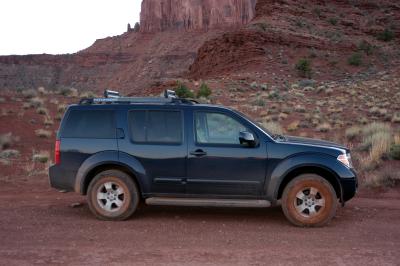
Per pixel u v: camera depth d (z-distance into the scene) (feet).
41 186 31.60
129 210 22.79
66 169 23.27
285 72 199.82
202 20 627.46
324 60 222.89
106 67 582.35
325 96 131.44
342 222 22.77
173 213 24.50
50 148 48.91
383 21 305.73
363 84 152.05
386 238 19.89
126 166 22.76
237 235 20.30
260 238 19.83
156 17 648.38
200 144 22.50
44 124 61.93
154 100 23.58
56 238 19.61
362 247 18.54
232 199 22.49
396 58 234.99
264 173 22.13
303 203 22.02
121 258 17.03
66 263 16.48
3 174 35.35
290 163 21.90
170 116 23.00
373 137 47.39
